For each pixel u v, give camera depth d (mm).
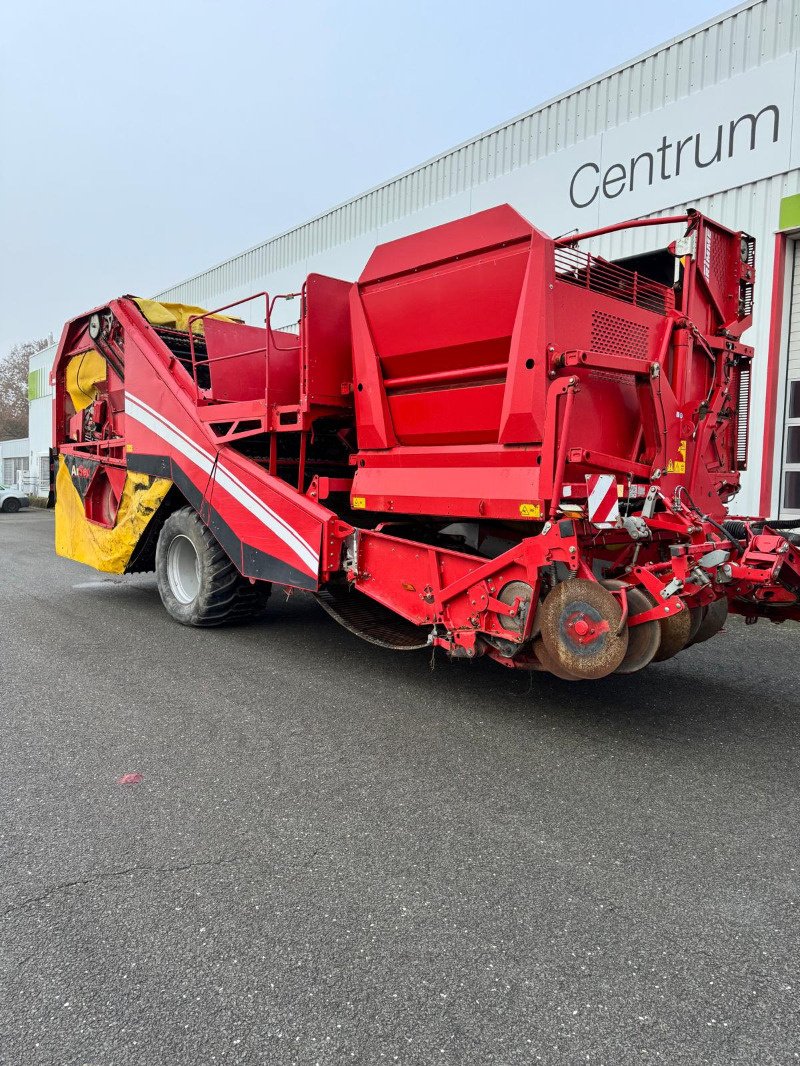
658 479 4254
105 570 7699
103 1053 1789
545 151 10242
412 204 12602
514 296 3848
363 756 3652
